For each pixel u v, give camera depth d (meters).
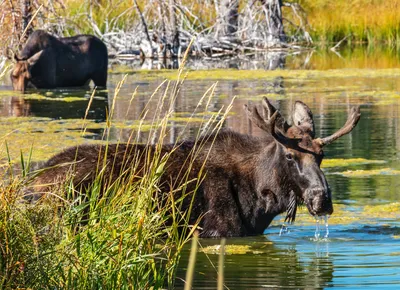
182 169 24.70
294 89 64.75
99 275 17.48
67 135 42.47
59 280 17.33
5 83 75.62
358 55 97.69
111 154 24.36
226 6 99.31
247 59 94.00
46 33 69.62
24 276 16.91
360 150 38.84
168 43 94.75
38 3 69.25
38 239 17.25
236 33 102.12
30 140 40.75
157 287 17.70
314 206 23.48
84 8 97.31
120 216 18.64
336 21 112.94
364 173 33.38
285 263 21.86
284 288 19.53
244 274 20.81
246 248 23.59
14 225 17.14
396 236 24.67
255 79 73.00
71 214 18.77
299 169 23.89
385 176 32.78
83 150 24.56
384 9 113.31
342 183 31.62
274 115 23.70
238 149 25.42
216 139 25.64
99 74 71.56
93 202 19.20
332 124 46.62
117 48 99.50
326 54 99.56
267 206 25.06
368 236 24.75
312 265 21.55
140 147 24.78
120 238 17.62
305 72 78.25
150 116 51.09
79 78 70.69
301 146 24.03
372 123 47.22
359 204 28.48
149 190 19.17
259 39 103.31
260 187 25.03
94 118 50.53
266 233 25.61
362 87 65.94
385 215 27.05
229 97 59.50
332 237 24.75
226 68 83.38
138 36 97.44
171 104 20.08
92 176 23.66
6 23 67.56
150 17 100.44
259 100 57.47
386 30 110.00
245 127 44.72
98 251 17.69
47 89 69.12
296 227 26.28
